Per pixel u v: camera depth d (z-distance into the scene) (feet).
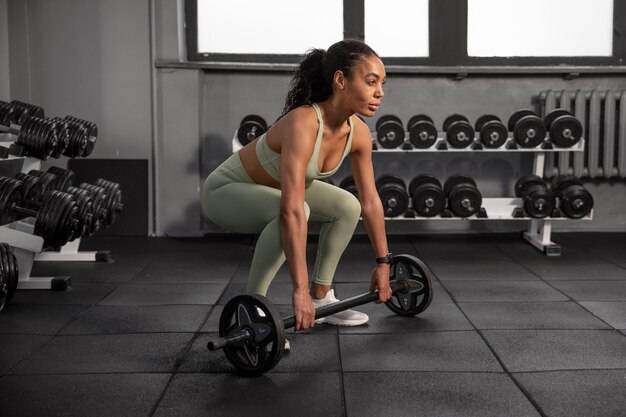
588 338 6.45
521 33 13.21
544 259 10.65
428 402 4.91
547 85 13.16
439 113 13.23
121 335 6.63
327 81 5.35
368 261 10.58
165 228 13.03
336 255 6.54
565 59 13.20
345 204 6.22
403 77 13.15
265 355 5.38
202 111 13.15
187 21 13.11
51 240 7.88
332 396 5.03
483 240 12.40
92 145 10.50
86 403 4.93
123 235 12.92
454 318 7.18
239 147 11.43
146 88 12.79
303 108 5.39
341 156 5.81
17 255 8.49
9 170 10.66
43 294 8.34
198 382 5.33
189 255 11.11
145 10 12.62
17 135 9.56
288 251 5.14
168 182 12.94
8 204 7.82
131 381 5.36
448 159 13.23
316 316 5.85
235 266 10.23
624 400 4.92
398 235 12.97
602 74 13.10
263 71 13.05
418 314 7.27
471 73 12.98
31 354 6.05
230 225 6.17
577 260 10.55
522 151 12.60
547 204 10.97
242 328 5.45
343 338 6.44
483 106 13.21
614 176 13.05
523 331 6.70
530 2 13.15
